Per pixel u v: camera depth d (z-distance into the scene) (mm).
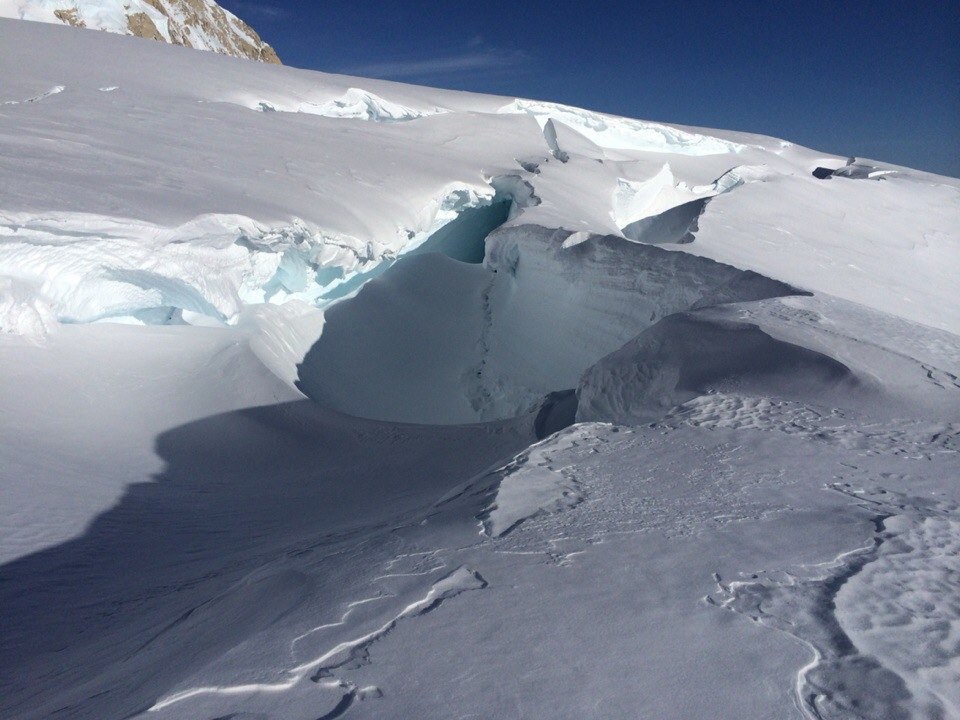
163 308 11680
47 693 2924
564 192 19328
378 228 14188
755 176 28641
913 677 1932
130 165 12570
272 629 2307
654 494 3541
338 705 1875
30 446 7098
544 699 1864
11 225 8688
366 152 19000
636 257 12594
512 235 16219
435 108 26031
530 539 2955
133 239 9812
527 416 9312
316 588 2641
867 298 15852
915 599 2389
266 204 12406
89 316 10078
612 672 1975
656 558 2721
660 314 11797
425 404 14141
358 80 27656
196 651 2443
